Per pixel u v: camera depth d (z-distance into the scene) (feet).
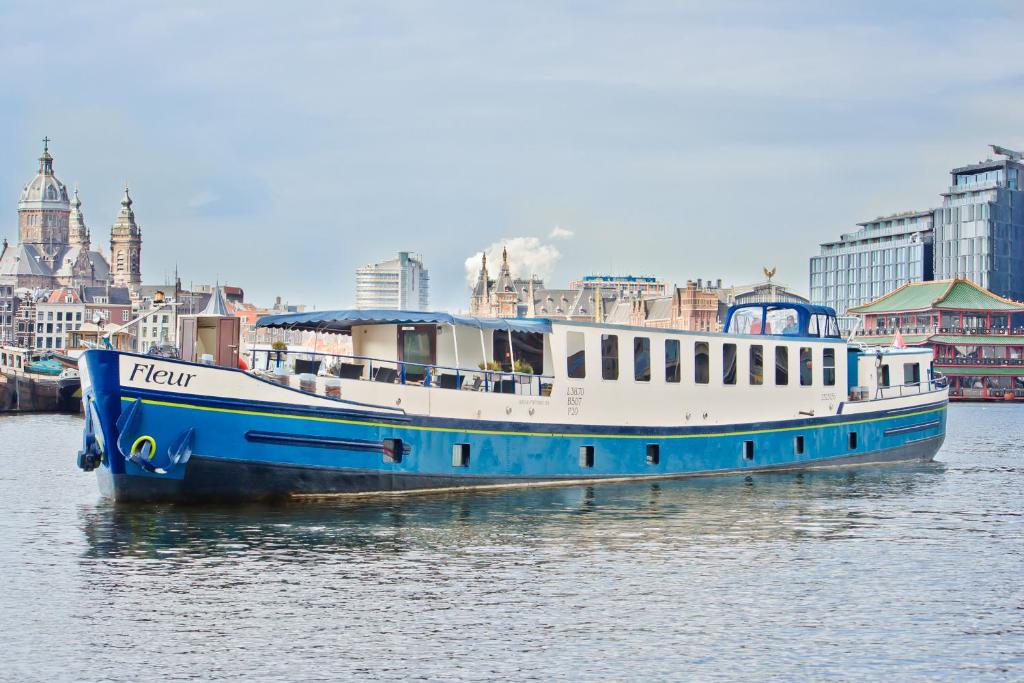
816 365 184.03
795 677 81.97
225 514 130.93
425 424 143.13
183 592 100.37
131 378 126.11
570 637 89.86
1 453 231.09
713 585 105.40
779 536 128.06
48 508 142.82
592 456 158.92
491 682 80.79
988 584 106.73
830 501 153.17
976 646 88.79
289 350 145.89
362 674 81.87
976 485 172.24
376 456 139.85
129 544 117.08
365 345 158.10
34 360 500.74
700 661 84.99
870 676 82.28
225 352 143.95
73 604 96.73
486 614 95.45
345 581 104.63
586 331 157.28
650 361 163.84
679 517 138.21
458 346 157.28
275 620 93.09
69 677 80.69
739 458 174.40
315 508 134.82
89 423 133.49
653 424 164.25
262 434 132.16
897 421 197.16
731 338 172.86
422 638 89.20
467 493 147.43
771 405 178.19
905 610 98.12
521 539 123.13
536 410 152.66
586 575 108.37
